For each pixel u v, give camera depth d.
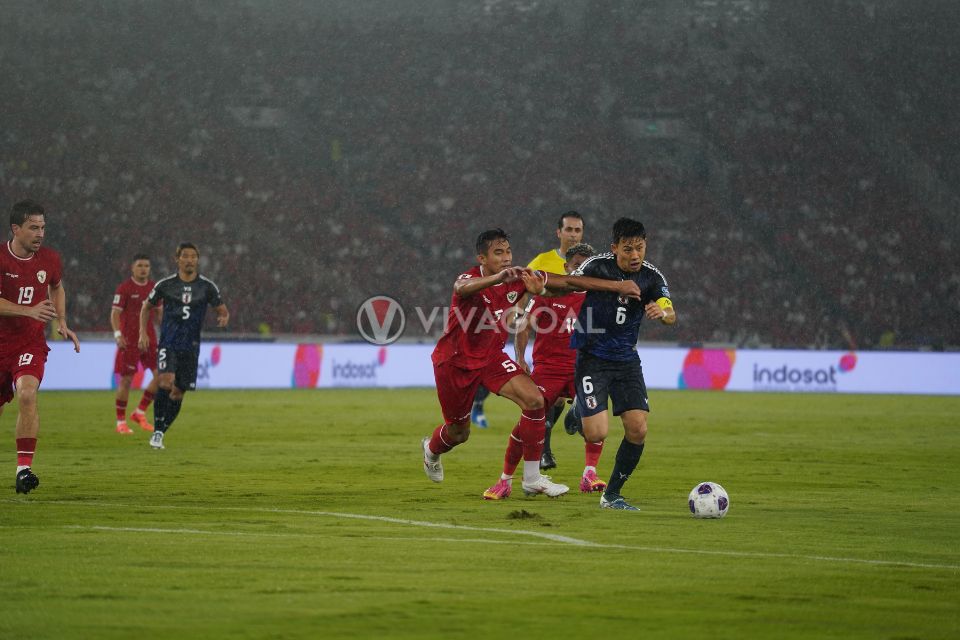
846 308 63.88
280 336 52.59
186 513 13.67
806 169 73.12
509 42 78.12
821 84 78.19
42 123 67.12
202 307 24.33
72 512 13.63
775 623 7.97
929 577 9.80
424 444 16.22
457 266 64.88
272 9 77.62
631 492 16.98
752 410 38.81
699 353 54.22
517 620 7.96
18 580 9.15
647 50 78.56
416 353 53.19
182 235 62.72
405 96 74.50
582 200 69.44
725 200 70.81
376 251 64.12
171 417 24.17
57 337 47.28
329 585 9.09
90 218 62.34
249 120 71.62
